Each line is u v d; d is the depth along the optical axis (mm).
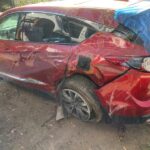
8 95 5895
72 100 4703
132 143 4426
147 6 4309
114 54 3994
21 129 4941
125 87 3992
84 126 4840
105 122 4832
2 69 5871
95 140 4551
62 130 4824
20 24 5270
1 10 13422
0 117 5277
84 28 4375
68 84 4520
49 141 4625
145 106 4000
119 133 4629
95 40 4223
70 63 4414
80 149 4414
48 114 5238
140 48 3906
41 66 4914
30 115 5266
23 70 5332
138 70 3898
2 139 4742
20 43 5215
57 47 4613
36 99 5676
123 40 4004
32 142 4637
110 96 4133
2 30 5637
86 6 4516
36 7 5051
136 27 3988
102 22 4219
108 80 4117
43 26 4902
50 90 5098
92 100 4344
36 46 4918
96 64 4121
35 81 5246
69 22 4543
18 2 13898
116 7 4309
